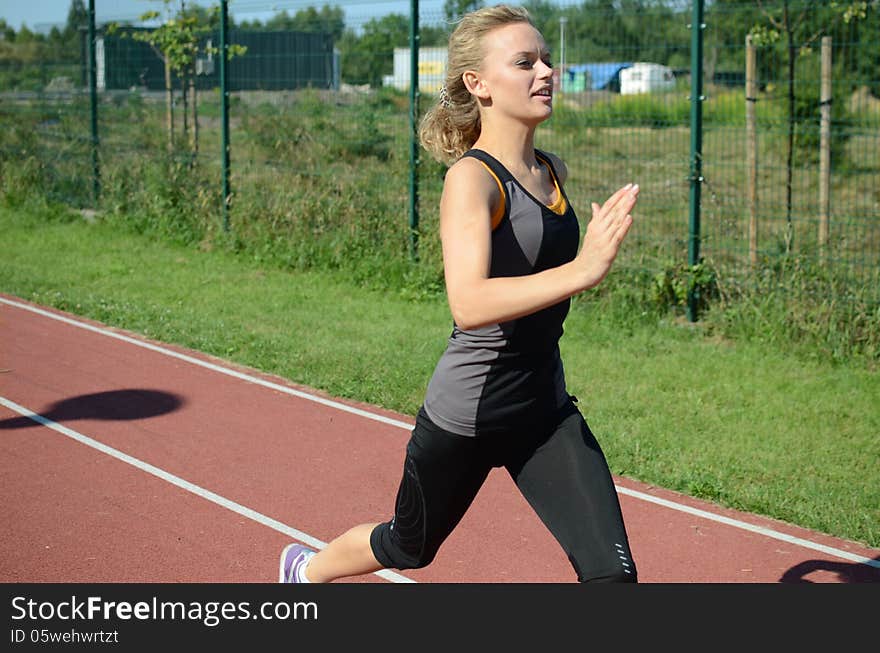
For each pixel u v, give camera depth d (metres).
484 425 3.53
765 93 13.09
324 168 13.02
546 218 3.41
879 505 5.99
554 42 11.54
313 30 13.12
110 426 7.43
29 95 17.94
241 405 7.96
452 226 3.25
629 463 6.60
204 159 14.82
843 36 10.99
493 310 3.05
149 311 10.84
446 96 3.67
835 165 13.37
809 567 5.29
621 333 9.82
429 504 3.70
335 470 6.62
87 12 16.56
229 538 5.57
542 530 5.71
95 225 15.79
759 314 9.47
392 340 9.67
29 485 6.29
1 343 9.82
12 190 17.44
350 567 4.09
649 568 5.27
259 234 13.39
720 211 10.59
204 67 15.37
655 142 12.85
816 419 7.53
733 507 6.04
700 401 7.88
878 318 8.98
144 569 5.16
